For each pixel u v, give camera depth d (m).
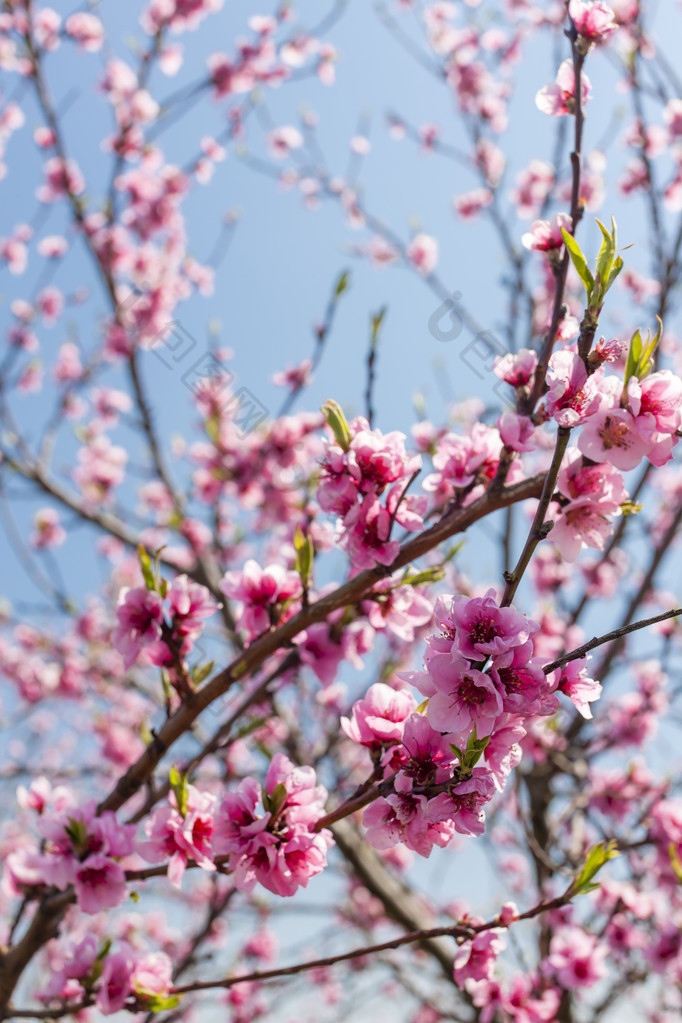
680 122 6.20
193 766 2.47
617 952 4.31
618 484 1.92
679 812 4.11
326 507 2.10
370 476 2.07
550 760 5.07
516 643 1.38
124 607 2.28
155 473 6.82
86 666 7.12
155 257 7.10
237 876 1.68
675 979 4.11
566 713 5.11
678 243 4.76
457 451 2.31
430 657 1.44
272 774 1.75
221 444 5.67
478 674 1.38
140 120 6.72
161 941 7.54
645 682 5.59
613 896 4.03
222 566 5.75
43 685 7.35
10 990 2.47
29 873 2.40
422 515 2.21
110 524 6.12
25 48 6.20
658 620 1.44
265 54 7.31
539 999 3.47
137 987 2.19
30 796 2.43
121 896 2.01
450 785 1.45
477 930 1.95
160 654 2.29
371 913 7.22
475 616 1.46
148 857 1.93
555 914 4.31
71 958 2.36
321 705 5.44
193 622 2.29
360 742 1.75
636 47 5.01
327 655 2.79
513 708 1.41
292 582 2.47
